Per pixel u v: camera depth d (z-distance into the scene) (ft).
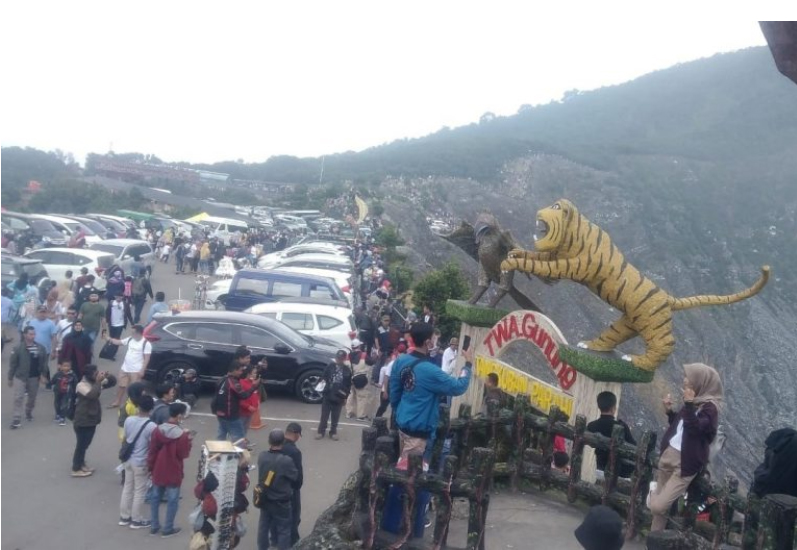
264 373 51.88
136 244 96.73
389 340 56.39
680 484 19.25
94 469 37.99
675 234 316.81
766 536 15.37
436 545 17.48
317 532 19.31
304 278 71.20
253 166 412.57
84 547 29.73
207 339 51.29
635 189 351.46
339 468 40.40
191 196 288.10
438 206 313.53
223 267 98.43
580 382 31.48
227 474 27.20
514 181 373.40
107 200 213.66
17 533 30.58
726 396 183.21
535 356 85.05
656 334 30.42
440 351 55.01
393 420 20.30
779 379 204.03
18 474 36.68
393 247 141.18
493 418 23.94
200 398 51.70
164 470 30.71
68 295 60.75
